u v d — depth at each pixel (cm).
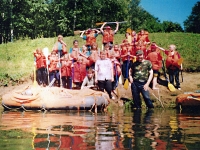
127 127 646
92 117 865
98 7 4947
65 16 4678
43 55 1412
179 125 682
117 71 1360
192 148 446
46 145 461
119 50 1434
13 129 614
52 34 4812
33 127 643
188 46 2145
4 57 2119
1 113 1005
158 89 1377
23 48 2297
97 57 1369
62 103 1109
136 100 1216
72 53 1362
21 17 4434
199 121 762
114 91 1377
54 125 676
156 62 1402
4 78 1645
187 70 1758
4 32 4441
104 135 544
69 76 1354
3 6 4353
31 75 1667
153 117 865
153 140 500
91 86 1299
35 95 1129
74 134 554
